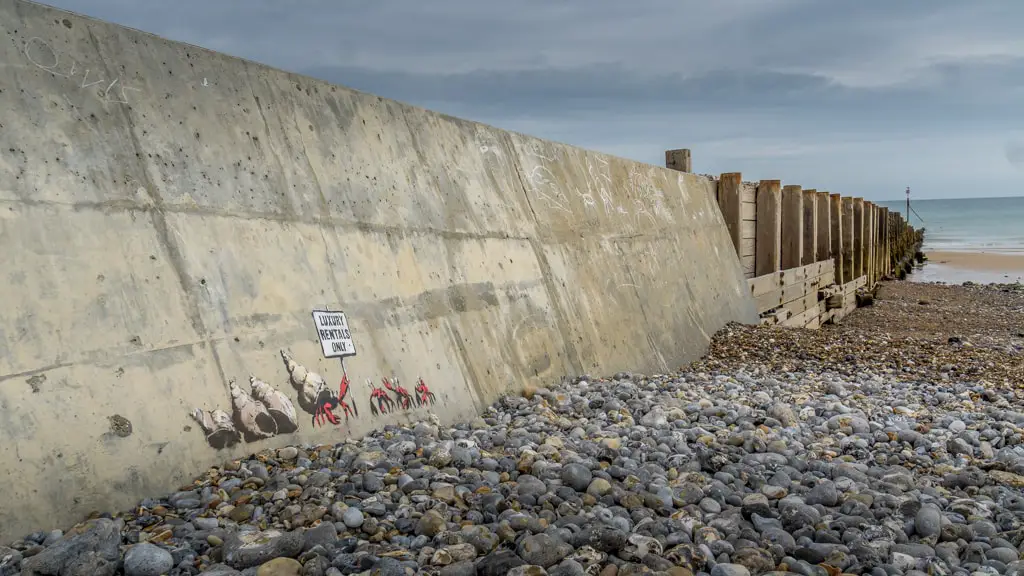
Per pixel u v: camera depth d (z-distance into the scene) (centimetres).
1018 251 4675
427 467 425
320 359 481
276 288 476
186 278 428
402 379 536
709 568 328
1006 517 389
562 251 818
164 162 444
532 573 302
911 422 611
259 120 516
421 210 630
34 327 356
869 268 2536
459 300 631
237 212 473
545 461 447
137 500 361
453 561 315
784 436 553
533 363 689
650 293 974
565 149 916
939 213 12875
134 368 385
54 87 405
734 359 992
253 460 412
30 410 341
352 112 603
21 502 325
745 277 1357
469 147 737
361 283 540
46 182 384
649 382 775
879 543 354
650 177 1122
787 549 348
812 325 1566
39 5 415
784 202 1579
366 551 319
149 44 466
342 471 412
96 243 393
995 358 984
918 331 1489
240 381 430
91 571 285
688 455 487
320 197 538
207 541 321
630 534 348
